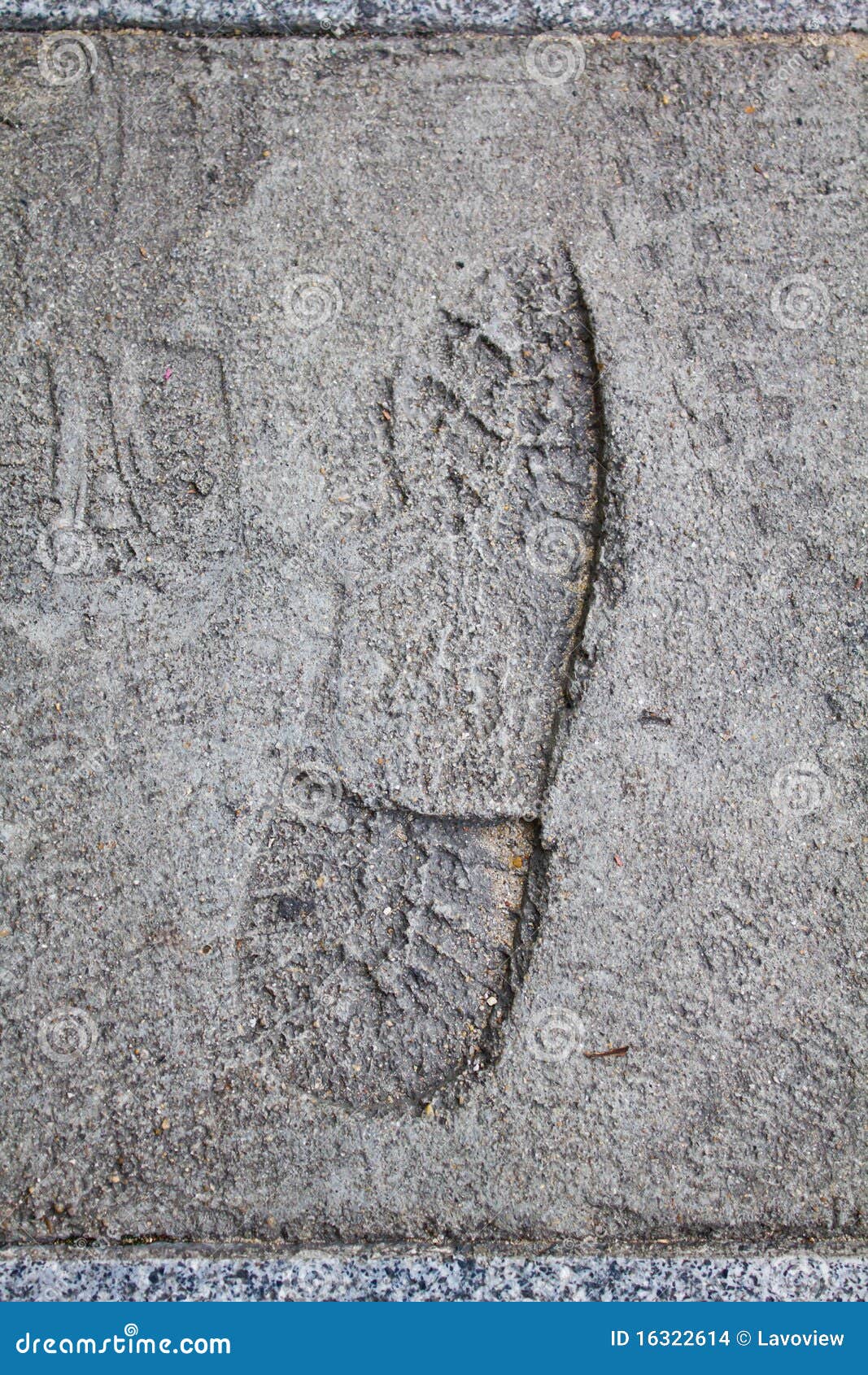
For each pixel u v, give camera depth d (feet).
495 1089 2.06
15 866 2.09
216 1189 2.05
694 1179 2.06
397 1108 2.06
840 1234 2.06
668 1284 2.04
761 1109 2.07
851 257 2.20
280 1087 2.06
